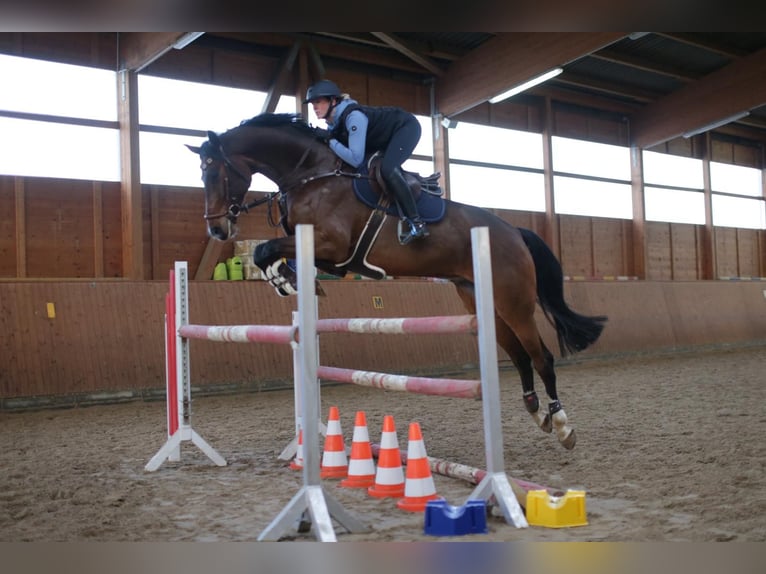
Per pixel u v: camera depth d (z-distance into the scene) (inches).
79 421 283.4
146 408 322.0
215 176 167.2
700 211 698.8
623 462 167.9
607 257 617.9
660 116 613.9
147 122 406.0
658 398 296.5
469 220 172.1
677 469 158.2
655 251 655.8
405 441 211.6
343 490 146.3
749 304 644.1
